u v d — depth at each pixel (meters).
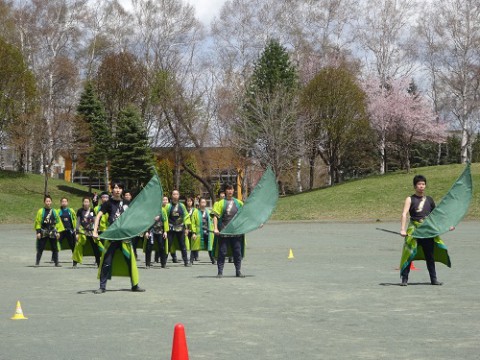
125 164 61.88
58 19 64.38
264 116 62.38
